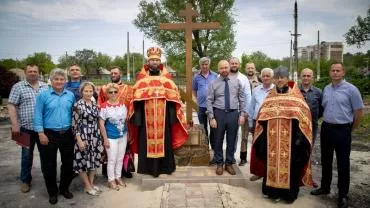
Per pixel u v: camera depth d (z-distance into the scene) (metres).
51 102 5.45
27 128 5.94
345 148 5.41
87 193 6.04
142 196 5.76
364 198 5.86
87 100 5.77
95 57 64.31
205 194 5.47
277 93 5.62
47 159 5.54
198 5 28.50
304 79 5.93
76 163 5.78
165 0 29.22
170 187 5.77
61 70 5.53
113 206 5.52
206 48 28.58
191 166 6.68
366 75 34.03
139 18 30.36
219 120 6.18
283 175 5.44
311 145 5.48
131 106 6.24
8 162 8.23
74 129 5.69
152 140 6.16
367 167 7.72
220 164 6.26
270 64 56.72
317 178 6.90
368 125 13.09
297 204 5.51
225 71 6.15
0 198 5.91
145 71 6.43
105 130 6.06
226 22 28.38
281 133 5.45
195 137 6.66
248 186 6.30
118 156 6.25
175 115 6.36
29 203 5.70
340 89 5.45
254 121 6.94
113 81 6.48
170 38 28.47
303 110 5.41
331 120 5.49
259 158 5.88
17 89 5.86
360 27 33.25
